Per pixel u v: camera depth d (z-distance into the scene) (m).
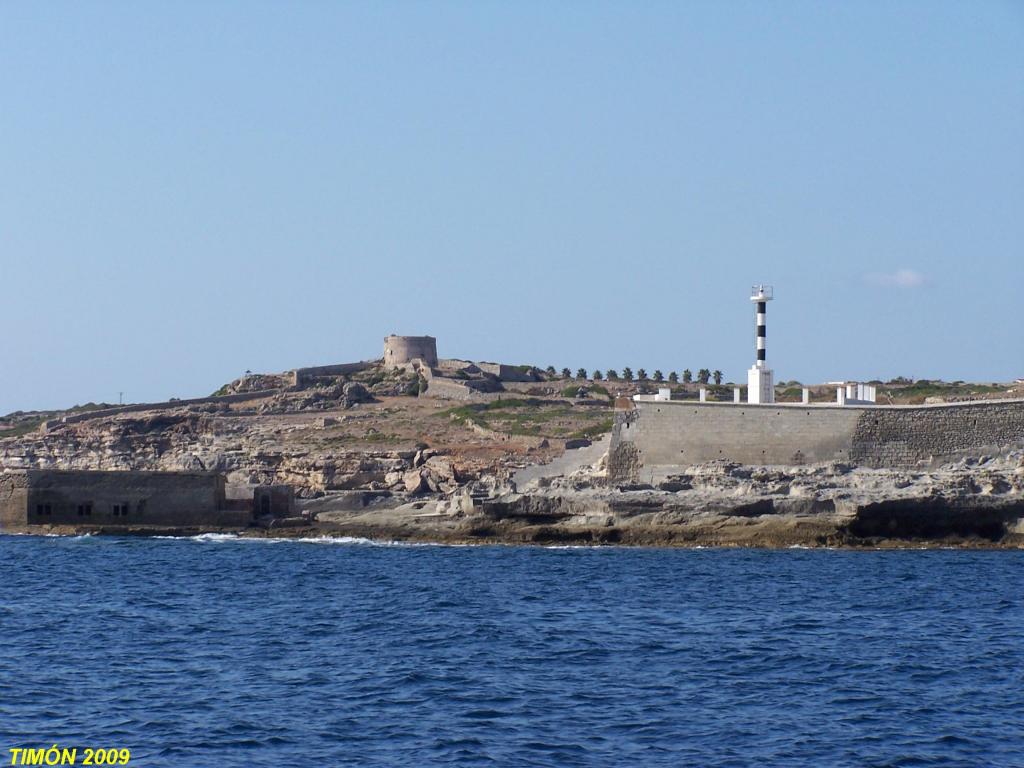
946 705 67.00
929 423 170.75
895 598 107.62
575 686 70.81
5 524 181.88
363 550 156.25
